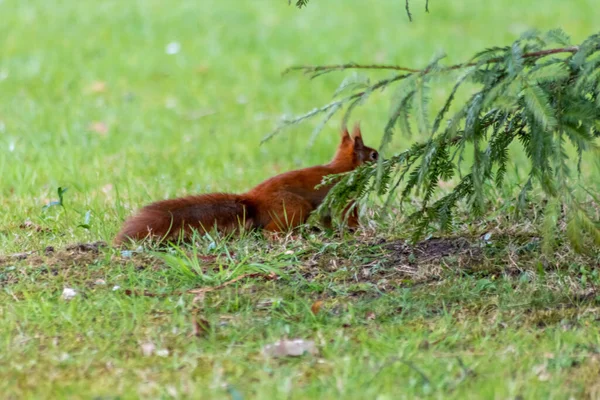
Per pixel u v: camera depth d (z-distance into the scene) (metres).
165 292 9.15
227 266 9.96
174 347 7.92
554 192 8.59
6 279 9.52
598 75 8.30
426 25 30.58
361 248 10.48
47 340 8.02
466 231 11.02
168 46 27.02
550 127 7.85
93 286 9.32
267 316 8.66
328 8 32.88
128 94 22.38
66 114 19.83
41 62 24.62
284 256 10.17
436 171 9.88
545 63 8.60
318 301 8.94
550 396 6.87
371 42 28.08
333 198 10.29
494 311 8.75
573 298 9.05
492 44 27.88
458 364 7.47
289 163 16.83
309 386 7.10
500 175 10.09
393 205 12.45
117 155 16.45
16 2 31.20
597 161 14.13
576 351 7.79
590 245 9.95
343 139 12.27
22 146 16.69
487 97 8.20
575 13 32.12
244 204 11.26
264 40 28.16
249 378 7.30
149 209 10.81
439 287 9.27
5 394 7.01
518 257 10.09
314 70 9.57
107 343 7.92
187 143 17.91
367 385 7.09
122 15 30.16
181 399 6.90
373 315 8.65
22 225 11.62
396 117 8.41
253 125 20.00
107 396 6.91
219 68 25.20
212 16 30.70
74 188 13.80
